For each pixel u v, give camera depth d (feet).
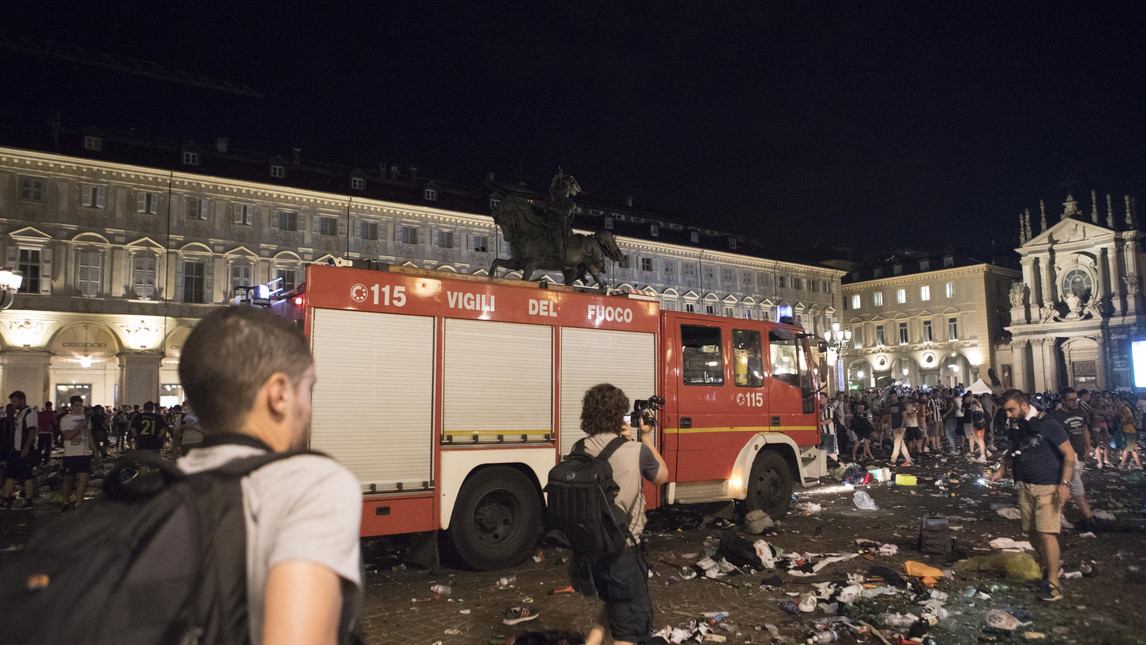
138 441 50.24
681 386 30.81
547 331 27.30
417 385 24.04
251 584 3.67
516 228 40.98
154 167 123.34
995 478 23.29
